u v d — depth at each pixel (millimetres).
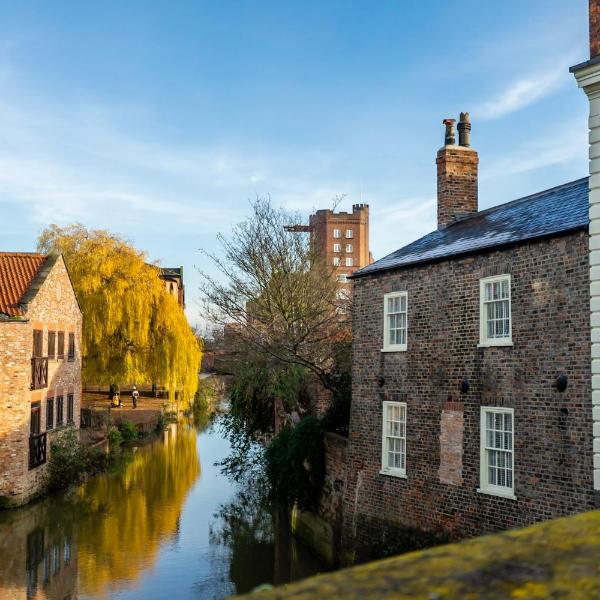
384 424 16656
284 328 24203
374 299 17359
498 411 13547
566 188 15820
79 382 32844
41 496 25203
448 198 19625
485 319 14055
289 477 20641
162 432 44344
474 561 2338
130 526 21609
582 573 2219
